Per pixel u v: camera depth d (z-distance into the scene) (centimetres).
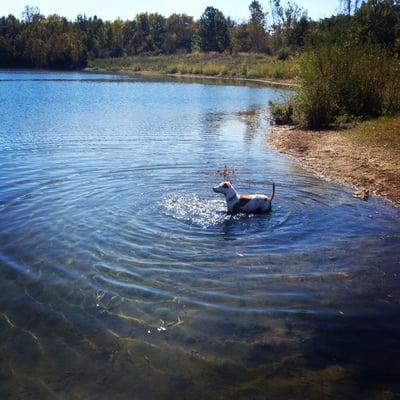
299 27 7281
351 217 1024
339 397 495
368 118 2256
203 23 10744
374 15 4275
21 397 493
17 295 677
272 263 791
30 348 565
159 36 11769
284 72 6228
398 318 640
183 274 746
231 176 1343
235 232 920
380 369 539
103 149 1697
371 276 755
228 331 604
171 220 974
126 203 1070
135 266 768
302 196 1173
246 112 2983
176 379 518
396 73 2284
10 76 6956
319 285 723
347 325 622
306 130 2192
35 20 11644
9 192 1141
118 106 3212
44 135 1983
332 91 2262
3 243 845
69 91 4412
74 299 669
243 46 10444
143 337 588
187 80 6362
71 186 1198
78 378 518
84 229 913
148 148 1731
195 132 2139
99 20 11650
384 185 1266
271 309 655
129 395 494
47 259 786
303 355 561
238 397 494
